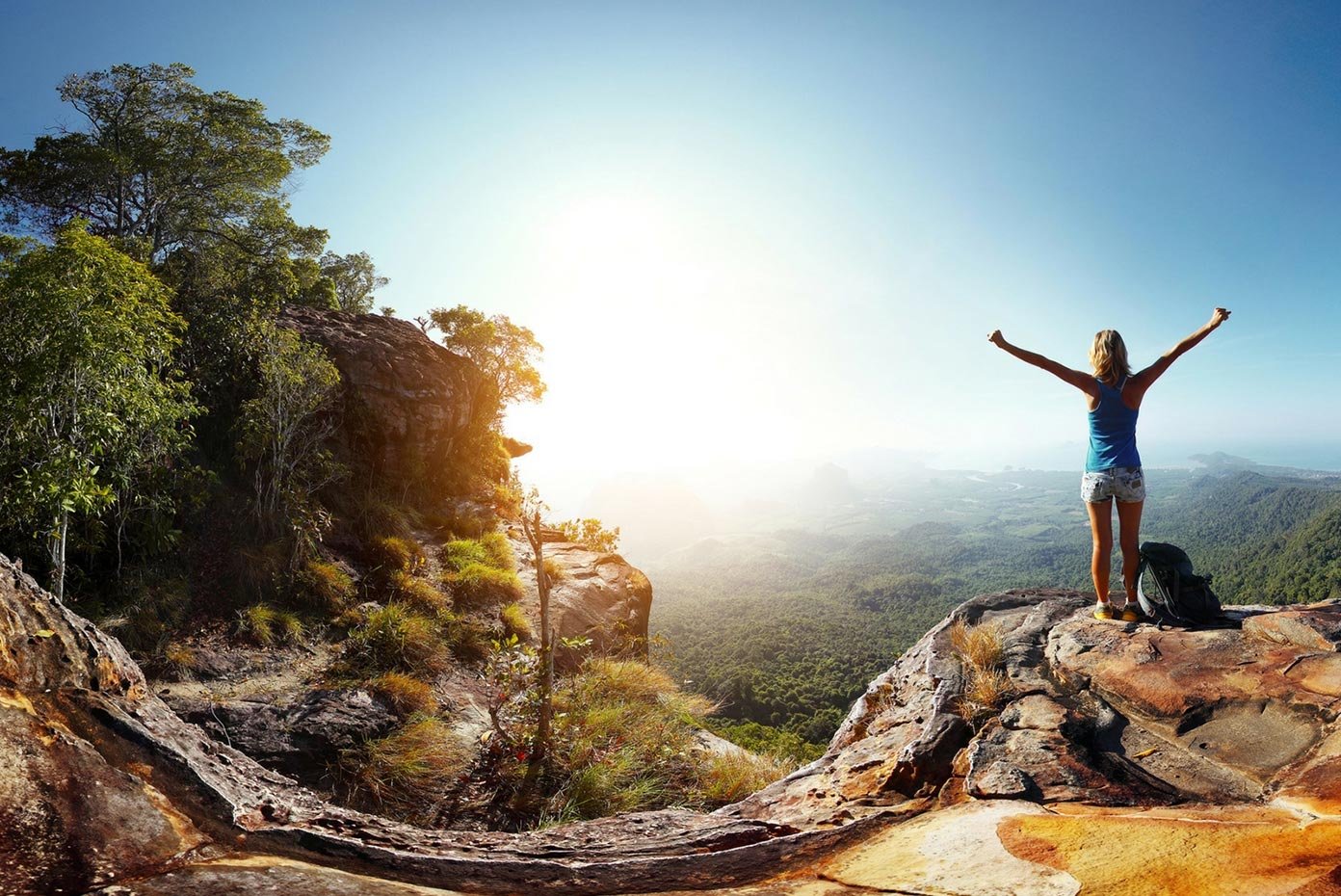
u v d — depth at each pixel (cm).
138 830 165
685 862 217
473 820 587
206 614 825
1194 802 222
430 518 1333
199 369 1097
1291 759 232
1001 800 242
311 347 1142
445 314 1745
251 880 159
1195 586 352
